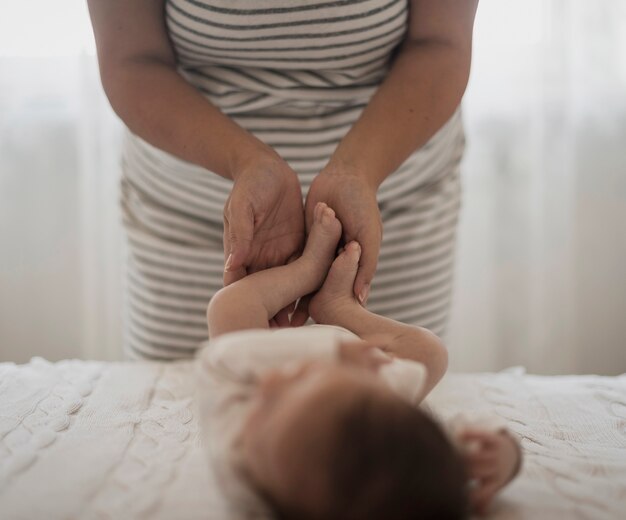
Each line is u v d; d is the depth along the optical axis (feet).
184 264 4.39
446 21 3.64
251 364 2.39
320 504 2.07
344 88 4.05
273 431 2.15
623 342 6.23
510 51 5.94
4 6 5.74
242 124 4.11
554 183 6.03
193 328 4.50
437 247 4.44
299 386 2.23
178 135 3.44
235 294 2.88
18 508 2.41
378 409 2.12
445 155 4.36
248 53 3.85
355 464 2.05
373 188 3.22
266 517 2.23
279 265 3.27
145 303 4.53
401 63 3.63
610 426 3.14
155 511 2.38
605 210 6.09
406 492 2.04
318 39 3.75
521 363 6.26
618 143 6.02
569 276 6.11
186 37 3.82
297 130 4.12
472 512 2.34
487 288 6.20
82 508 2.41
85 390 3.50
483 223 6.14
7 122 5.89
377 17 3.69
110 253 5.93
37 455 2.81
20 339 6.14
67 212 6.00
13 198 5.98
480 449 2.34
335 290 3.11
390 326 2.93
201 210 4.30
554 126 5.94
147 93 3.52
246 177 3.08
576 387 3.63
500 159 6.06
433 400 3.46
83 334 6.12
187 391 3.51
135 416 3.18
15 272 6.06
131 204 4.48
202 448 2.86
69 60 5.84
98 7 3.66
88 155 5.81
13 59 5.82
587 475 2.67
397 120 3.39
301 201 3.24
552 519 2.33
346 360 2.46
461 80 3.57
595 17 5.89
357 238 3.12
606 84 5.96
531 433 3.06
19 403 3.32
